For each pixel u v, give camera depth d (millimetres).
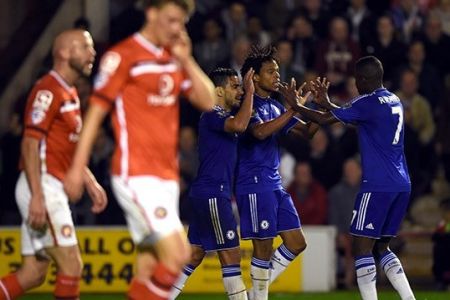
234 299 23953
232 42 40438
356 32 40406
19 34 42375
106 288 32750
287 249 24453
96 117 17656
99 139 35438
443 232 33969
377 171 23547
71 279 20000
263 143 24047
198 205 23859
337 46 39375
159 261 18156
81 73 19969
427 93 39562
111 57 17781
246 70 24203
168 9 17766
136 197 17844
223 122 23172
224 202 23750
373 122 23516
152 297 17812
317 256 33250
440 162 38844
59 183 19875
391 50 39688
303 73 38375
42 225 19641
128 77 17844
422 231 35781
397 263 24297
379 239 24391
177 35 17906
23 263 20719
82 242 32750
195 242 24375
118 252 32844
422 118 38781
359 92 24125
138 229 18141
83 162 17516
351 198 35438
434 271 34188
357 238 23891
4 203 36500
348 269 34906
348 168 35562
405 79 38750
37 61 41594
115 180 18000
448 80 40719
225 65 39094
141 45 17906
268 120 23953
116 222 35000
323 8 41312
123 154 17906
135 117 17922
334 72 39188
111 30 41844
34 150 19500
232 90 23672
